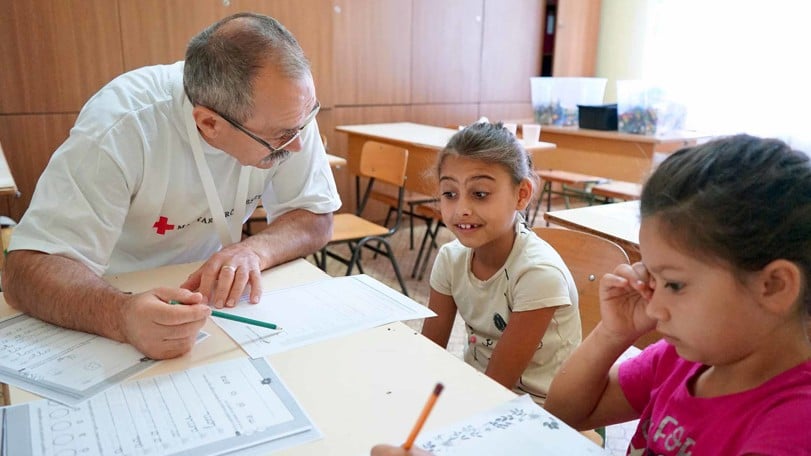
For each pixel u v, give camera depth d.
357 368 0.81
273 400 0.74
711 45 4.59
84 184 1.09
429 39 4.55
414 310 1.01
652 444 0.72
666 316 0.61
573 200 5.14
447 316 1.36
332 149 4.25
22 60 3.04
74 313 0.92
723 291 0.57
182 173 1.23
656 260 0.61
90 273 1.01
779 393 0.59
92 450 0.64
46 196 1.07
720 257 0.56
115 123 1.14
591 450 0.65
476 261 1.30
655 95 3.56
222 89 1.06
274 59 1.05
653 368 0.83
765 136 0.64
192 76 1.10
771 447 0.55
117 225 1.14
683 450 0.67
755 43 4.33
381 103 4.42
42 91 3.11
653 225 0.61
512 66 5.08
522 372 1.17
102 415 0.70
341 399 0.74
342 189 4.34
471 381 0.78
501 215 1.20
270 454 0.64
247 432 0.67
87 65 3.20
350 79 4.23
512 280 1.20
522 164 1.23
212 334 0.92
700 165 0.59
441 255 1.36
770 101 4.30
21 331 0.93
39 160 3.18
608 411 0.88
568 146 3.99
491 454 0.64
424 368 0.82
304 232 1.36
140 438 0.66
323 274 1.21
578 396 0.87
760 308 0.57
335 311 1.01
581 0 5.20
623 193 3.71
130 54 3.30
